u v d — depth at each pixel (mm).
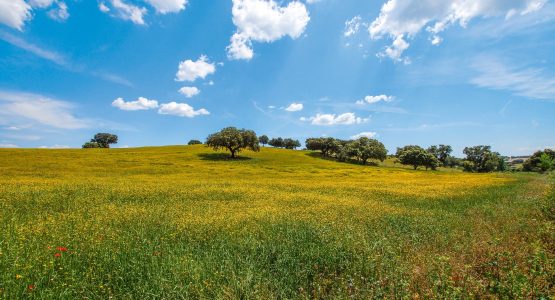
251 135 83750
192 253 7371
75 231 8672
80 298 5340
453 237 9281
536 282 5543
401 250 8172
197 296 5418
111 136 148125
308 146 119625
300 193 22875
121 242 7820
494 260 6730
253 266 6590
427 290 5512
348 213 13648
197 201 17547
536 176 56688
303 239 8586
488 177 51125
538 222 10719
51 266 5938
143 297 5387
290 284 5973
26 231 8734
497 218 12438
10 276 5402
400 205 17172
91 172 43094
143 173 45188
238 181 33844
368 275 6340
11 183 24234
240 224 10688
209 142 81688
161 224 10508
